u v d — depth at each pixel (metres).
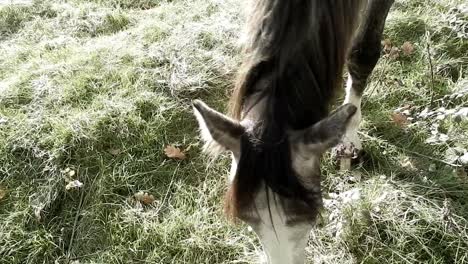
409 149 3.38
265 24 2.07
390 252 2.86
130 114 3.69
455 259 2.78
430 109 3.62
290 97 1.98
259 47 2.07
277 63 2.01
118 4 4.87
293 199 1.84
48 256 3.04
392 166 3.29
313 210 1.93
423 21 4.22
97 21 4.61
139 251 3.02
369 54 3.00
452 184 3.12
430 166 3.22
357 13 2.55
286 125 1.92
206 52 4.14
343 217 2.97
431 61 3.83
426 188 3.11
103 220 3.20
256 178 1.84
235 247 2.99
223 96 3.85
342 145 3.20
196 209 3.20
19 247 3.04
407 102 3.68
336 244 2.92
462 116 3.20
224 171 3.38
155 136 3.59
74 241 3.12
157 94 3.87
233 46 4.18
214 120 1.88
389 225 2.94
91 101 3.83
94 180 3.39
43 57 4.26
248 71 2.05
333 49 2.23
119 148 3.55
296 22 2.04
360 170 3.30
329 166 3.30
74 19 4.64
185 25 4.39
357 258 2.88
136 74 4.01
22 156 3.49
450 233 2.87
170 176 3.40
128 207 3.23
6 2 4.88
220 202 3.21
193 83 3.91
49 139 3.54
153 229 3.09
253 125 1.93
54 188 3.32
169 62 4.10
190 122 3.72
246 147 1.86
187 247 3.00
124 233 3.10
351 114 1.77
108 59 4.13
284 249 1.97
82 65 4.10
